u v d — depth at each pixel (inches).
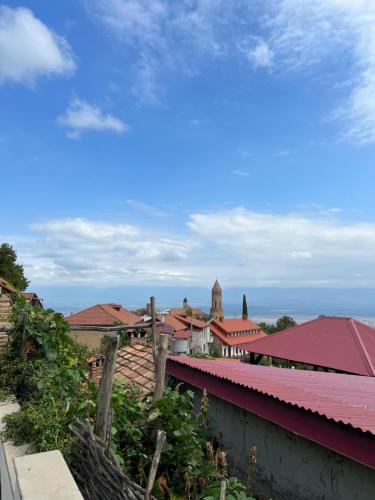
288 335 636.7
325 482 158.9
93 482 126.3
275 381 214.7
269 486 190.5
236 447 218.1
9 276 1582.2
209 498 133.0
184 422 173.0
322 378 276.8
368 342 539.5
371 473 138.7
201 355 526.6
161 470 170.6
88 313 1487.5
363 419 137.5
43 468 116.8
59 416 164.7
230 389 210.5
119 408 170.7
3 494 151.7
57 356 236.1
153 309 305.9
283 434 184.1
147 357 417.1
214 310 3912.4
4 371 241.8
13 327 252.5
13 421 165.3
